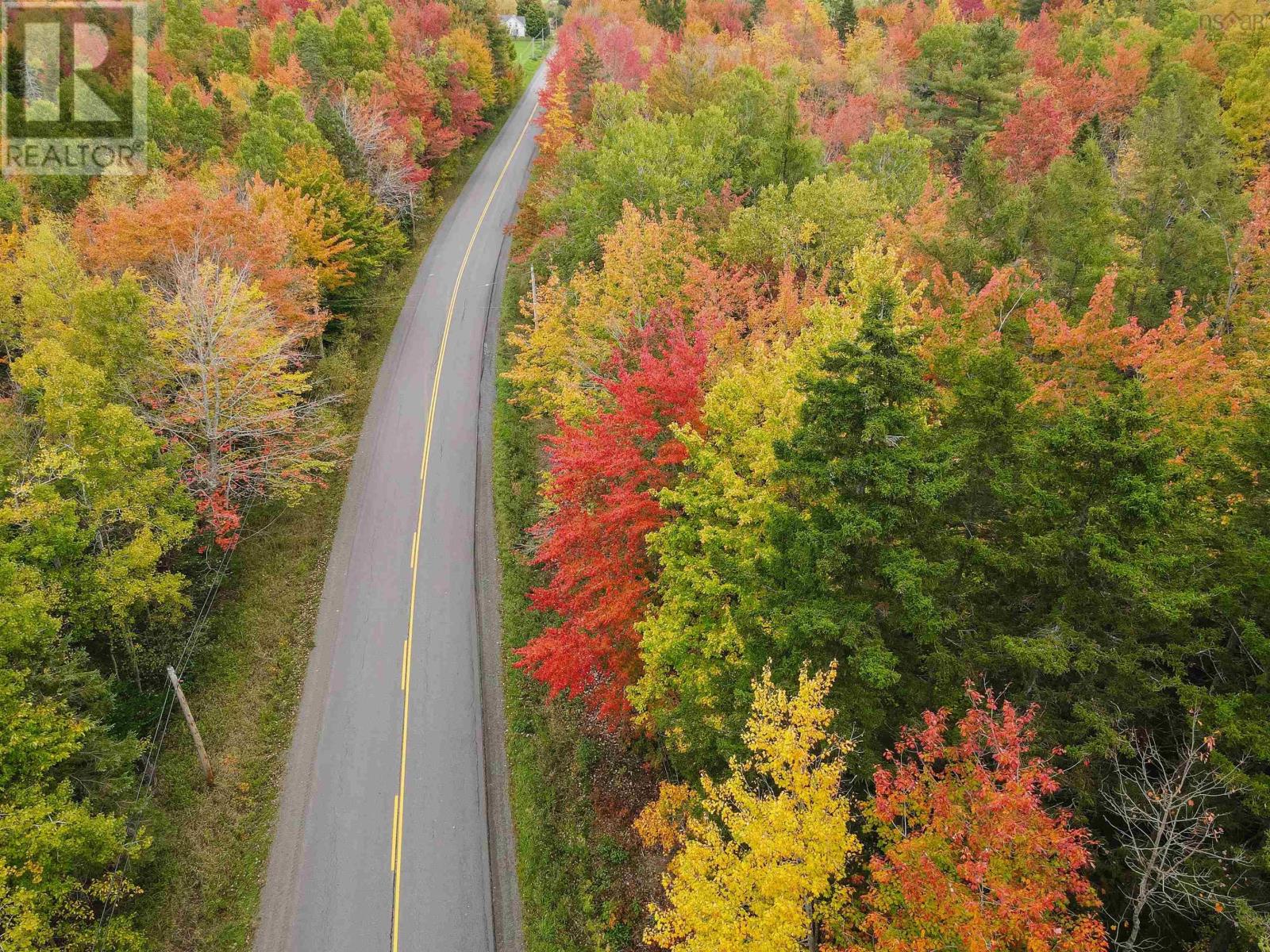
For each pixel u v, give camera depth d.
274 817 21.66
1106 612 13.30
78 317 24.05
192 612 26.62
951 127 51.47
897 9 73.25
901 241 27.86
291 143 42.00
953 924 10.30
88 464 21.50
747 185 36.50
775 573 15.50
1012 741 10.86
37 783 16.41
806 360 18.95
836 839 11.54
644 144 34.62
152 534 22.91
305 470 31.47
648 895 19.81
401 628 27.53
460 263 53.03
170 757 22.44
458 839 21.20
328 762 23.11
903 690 14.23
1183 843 10.91
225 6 78.38
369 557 30.44
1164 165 30.44
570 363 29.59
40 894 15.72
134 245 28.84
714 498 17.11
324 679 25.62
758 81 41.72
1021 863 10.54
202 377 25.36
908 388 13.80
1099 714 12.76
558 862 20.67
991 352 17.41
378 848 20.95
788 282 23.92
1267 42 48.47
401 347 43.97
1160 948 12.39
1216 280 27.89
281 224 32.00
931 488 13.34
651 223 28.91
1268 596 12.93
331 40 58.72
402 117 55.06
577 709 24.78
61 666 18.59
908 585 12.75
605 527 19.09
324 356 40.03
